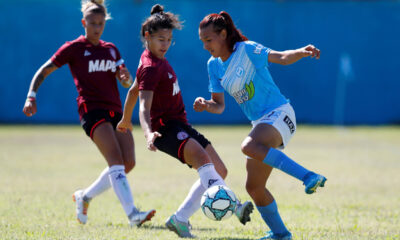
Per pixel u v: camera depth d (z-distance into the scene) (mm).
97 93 20938
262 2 84062
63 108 83062
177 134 18203
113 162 20094
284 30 84625
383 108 86312
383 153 49969
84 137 63312
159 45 18438
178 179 33656
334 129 78250
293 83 85062
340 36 85125
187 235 17609
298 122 85562
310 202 25766
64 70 82625
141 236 17453
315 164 41469
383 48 85750
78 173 35812
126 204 19750
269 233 18250
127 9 82750
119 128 19484
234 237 17828
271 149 15930
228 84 17578
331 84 85562
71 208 23656
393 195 28141
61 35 82500
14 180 32125
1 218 20844
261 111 17438
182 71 83875
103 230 18688
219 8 83562
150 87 17891
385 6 85188
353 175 35781
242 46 17156
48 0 82188
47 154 46938
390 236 18078
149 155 47938
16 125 81062
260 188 17578
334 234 18344
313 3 84625
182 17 83125
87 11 21266
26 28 82312
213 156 18984
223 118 85750
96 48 21375
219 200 16672
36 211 22594
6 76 82688
